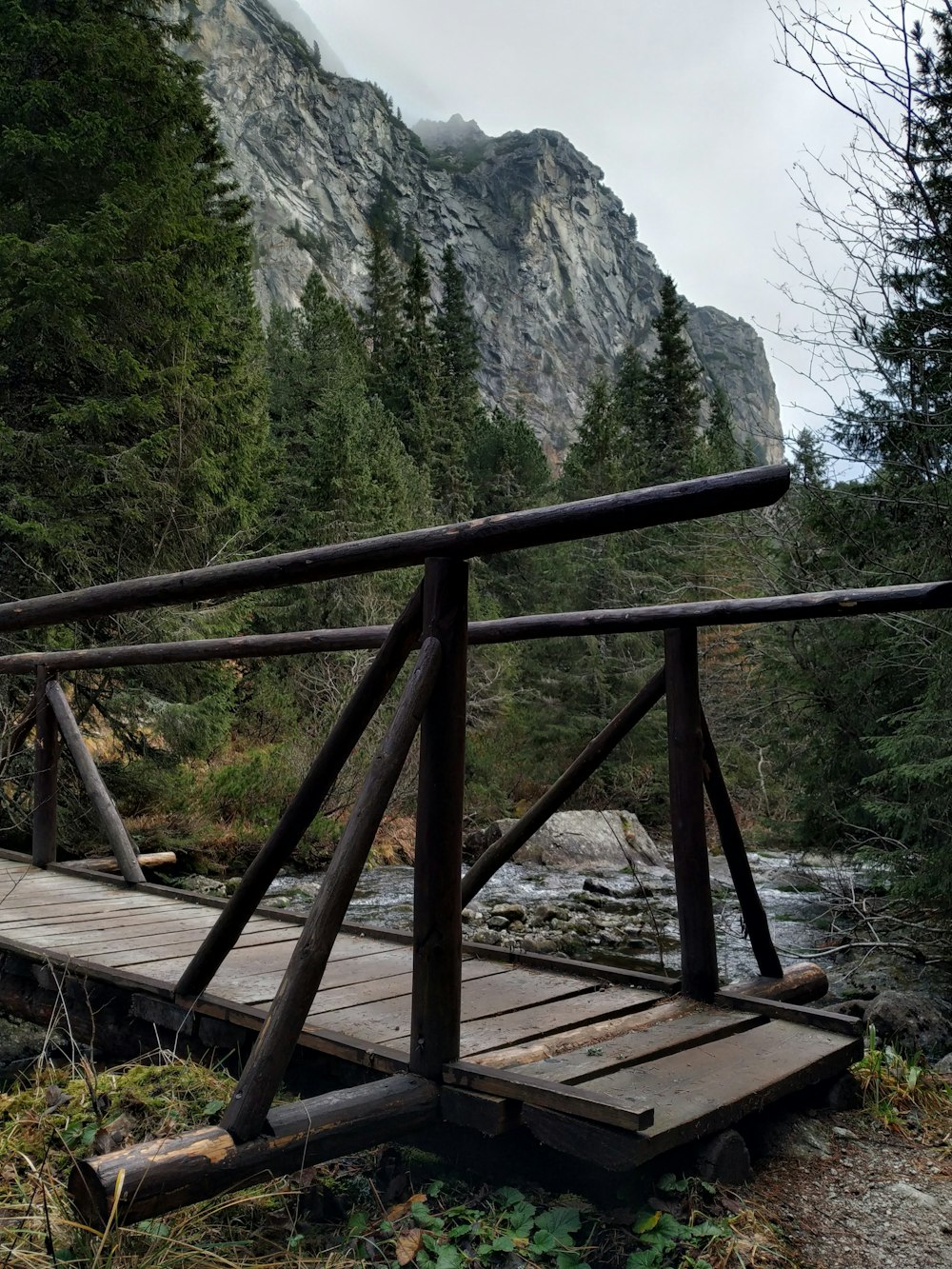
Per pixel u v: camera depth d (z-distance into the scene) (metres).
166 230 9.70
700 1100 2.31
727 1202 2.24
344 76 149.50
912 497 6.42
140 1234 2.04
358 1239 2.18
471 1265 2.05
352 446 18.38
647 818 14.94
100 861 6.05
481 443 37.81
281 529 16.92
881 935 6.30
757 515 7.88
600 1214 2.24
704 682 11.49
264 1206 2.33
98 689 9.28
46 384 9.53
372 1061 2.53
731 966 5.90
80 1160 1.93
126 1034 3.42
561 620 3.60
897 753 5.81
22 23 9.07
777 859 10.59
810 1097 2.85
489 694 15.77
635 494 2.12
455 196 155.62
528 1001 3.11
